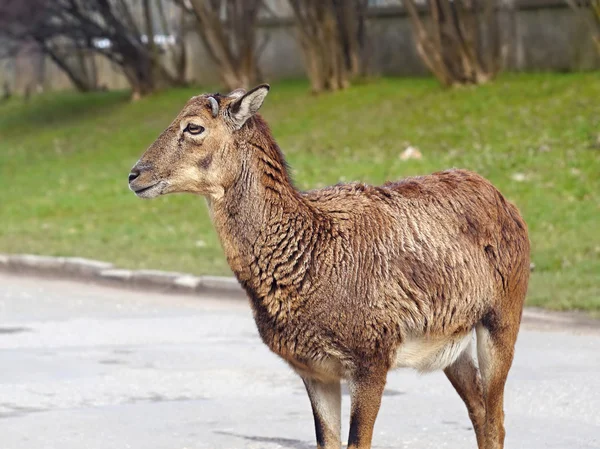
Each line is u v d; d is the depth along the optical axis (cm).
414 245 1315
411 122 4575
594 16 4556
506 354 1383
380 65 5644
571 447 1498
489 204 1388
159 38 7431
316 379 1327
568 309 2408
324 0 5322
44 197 4478
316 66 5403
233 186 1326
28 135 6175
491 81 4869
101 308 2706
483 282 1351
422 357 1337
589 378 1880
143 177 1329
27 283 3125
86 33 6397
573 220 3189
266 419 1688
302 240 1296
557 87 4572
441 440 1551
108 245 3475
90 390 1880
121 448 1538
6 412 1739
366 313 1278
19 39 6712
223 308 2689
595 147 3844
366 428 1278
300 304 1285
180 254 3262
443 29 4878
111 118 6125
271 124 4981
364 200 1346
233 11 5744
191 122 1325
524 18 4997
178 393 1858
